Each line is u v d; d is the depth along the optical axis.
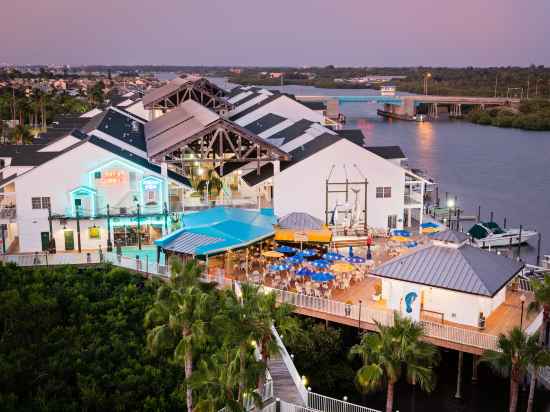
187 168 70.81
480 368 44.78
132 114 105.56
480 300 42.31
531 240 81.75
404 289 44.12
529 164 139.75
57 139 77.44
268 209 64.19
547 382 39.09
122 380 36.53
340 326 48.12
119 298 48.31
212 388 29.52
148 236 63.34
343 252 59.59
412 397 42.28
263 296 32.38
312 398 35.72
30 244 60.56
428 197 99.81
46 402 33.41
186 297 30.73
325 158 64.19
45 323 42.22
